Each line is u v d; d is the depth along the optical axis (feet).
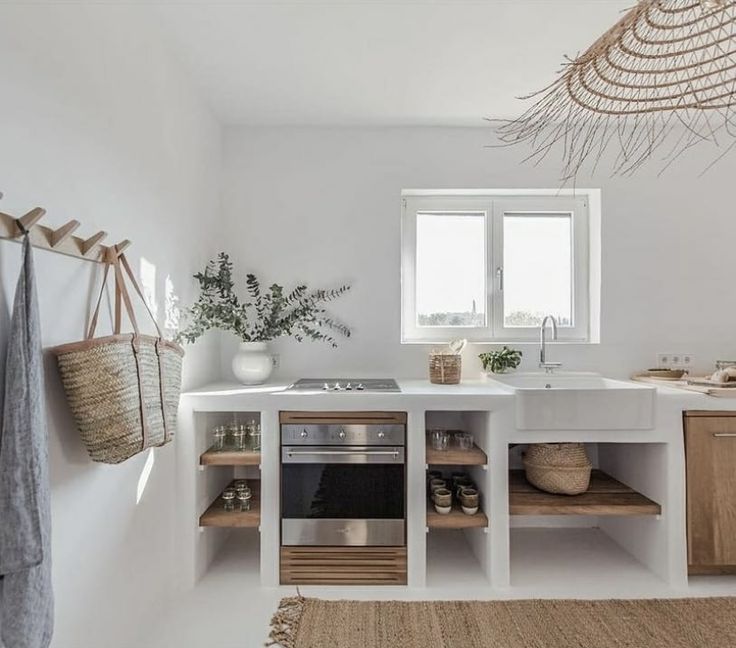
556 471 7.44
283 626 5.97
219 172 8.94
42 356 3.90
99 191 4.83
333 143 9.12
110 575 5.01
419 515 6.95
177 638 5.75
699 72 5.11
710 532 6.91
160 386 4.96
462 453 7.20
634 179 9.08
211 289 8.21
